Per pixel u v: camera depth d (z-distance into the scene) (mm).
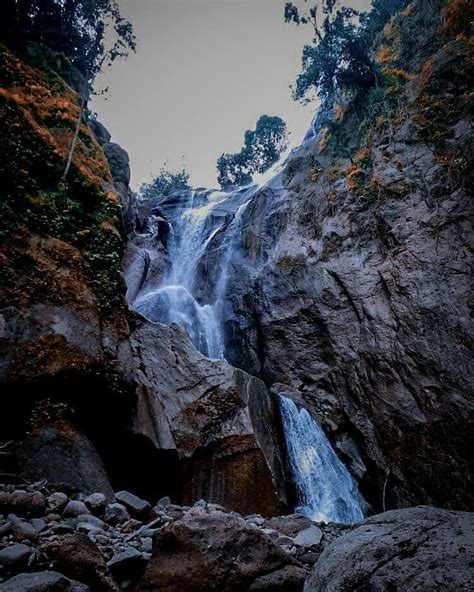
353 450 11492
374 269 12547
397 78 14789
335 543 2857
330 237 14180
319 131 21391
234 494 7906
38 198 7906
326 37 15883
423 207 11906
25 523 3217
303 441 10688
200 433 8305
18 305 6348
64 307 6840
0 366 5719
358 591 2242
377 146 14273
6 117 8359
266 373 14430
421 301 10805
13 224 7070
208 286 18812
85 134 11227
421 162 12570
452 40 13719
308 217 15711
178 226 23906
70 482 5371
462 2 13578
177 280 19797
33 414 5836
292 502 9203
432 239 11258
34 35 13836
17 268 6699
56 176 8789
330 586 2396
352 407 11805
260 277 15977
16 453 5375
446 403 9656
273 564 3043
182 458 7797
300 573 3057
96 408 6781
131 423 7176
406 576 2174
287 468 9617
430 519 2840
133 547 3436
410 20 15828
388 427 10680
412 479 9938
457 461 9227
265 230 17516
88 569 2721
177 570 2852
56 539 3137
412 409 10281
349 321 12609
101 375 6723
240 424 8633
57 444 5691
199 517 3195
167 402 8281
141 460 7453
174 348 9195
